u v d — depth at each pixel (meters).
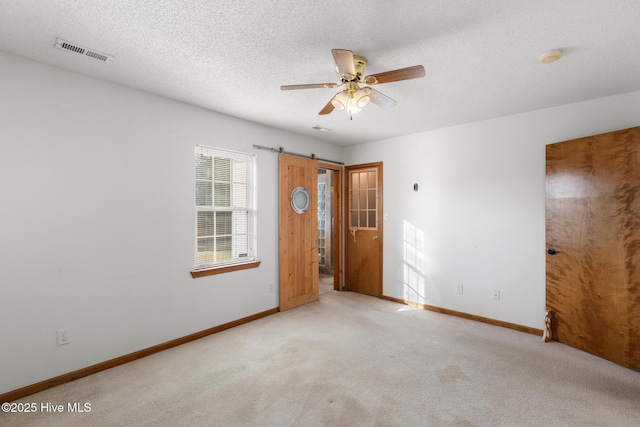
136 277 2.76
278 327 3.51
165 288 2.96
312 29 1.87
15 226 2.16
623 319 2.59
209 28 1.86
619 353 2.61
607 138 2.71
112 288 2.62
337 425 1.87
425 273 4.20
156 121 2.90
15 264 2.16
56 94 2.33
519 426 1.86
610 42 2.00
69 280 2.39
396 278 4.54
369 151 4.88
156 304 2.89
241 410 2.02
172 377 2.43
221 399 2.14
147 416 1.96
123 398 2.15
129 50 2.11
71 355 2.39
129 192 2.72
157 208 2.91
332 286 5.57
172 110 3.02
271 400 2.12
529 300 3.35
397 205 4.52
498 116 3.53
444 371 2.51
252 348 2.95
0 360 2.10
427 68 2.36
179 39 1.98
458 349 2.92
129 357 2.69
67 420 1.92
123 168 2.69
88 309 2.48
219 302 3.41
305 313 4.01
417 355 2.79
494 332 3.36
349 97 2.23
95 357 2.52
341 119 3.66
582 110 3.04
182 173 3.10
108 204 2.60
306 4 1.63
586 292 2.85
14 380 2.15
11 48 2.09
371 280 4.89
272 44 2.04
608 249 2.70
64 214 2.37
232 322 3.53
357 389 2.25
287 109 3.31
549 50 2.10
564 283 3.03
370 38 1.96
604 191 2.72
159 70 2.40
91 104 2.50
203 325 3.26
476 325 3.57
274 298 4.05
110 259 2.60
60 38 1.97
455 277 3.91
